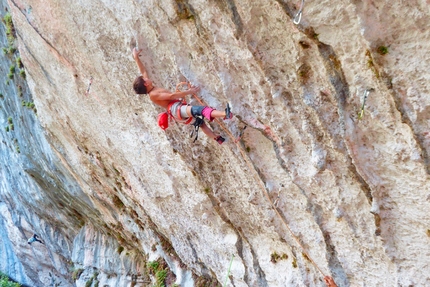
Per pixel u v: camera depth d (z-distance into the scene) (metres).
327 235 5.89
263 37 4.71
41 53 8.84
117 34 6.26
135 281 12.24
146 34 5.81
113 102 7.75
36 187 15.83
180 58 5.63
